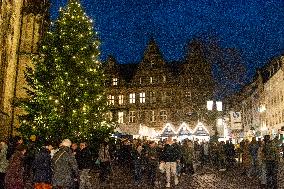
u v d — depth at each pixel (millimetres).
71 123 26562
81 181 12766
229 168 27531
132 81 72375
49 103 26719
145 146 19203
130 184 17922
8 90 30688
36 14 39125
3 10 28688
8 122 30562
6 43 29875
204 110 66250
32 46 38656
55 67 28141
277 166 15062
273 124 52406
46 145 11359
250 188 15484
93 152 19922
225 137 46531
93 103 28531
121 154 28562
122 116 71250
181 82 70250
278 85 49438
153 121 70250
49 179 10289
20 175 10273
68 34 29078
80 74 28406
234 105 76438
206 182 18234
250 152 19594
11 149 14094
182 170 23016
